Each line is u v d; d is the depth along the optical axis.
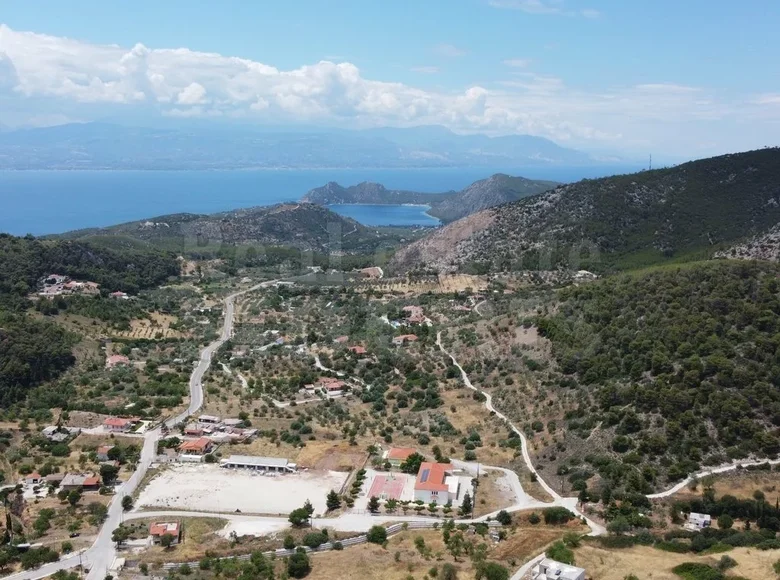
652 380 136.88
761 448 115.88
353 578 94.25
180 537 111.62
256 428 160.12
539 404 153.88
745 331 140.50
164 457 143.12
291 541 106.50
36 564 103.62
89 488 129.12
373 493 125.56
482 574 90.06
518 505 117.50
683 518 105.81
